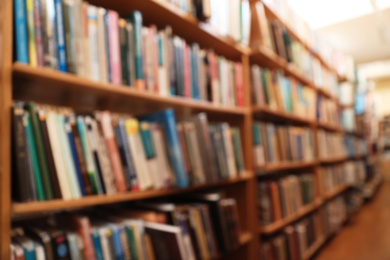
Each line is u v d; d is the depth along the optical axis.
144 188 1.08
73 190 0.89
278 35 2.12
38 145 0.82
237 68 1.70
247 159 1.73
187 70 1.33
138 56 1.11
